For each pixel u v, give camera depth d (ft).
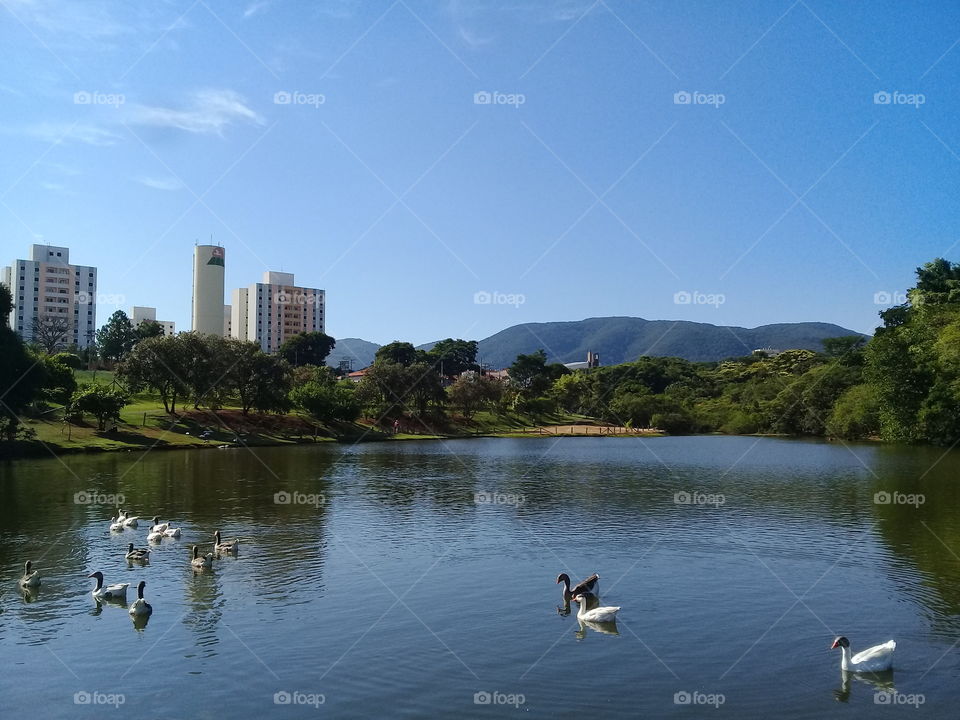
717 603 111.86
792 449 426.92
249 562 136.67
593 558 140.46
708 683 82.38
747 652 91.61
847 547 149.28
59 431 370.73
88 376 604.49
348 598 113.80
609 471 303.48
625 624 102.27
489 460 354.33
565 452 412.77
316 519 181.88
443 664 87.71
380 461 340.39
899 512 192.13
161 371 423.64
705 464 334.44
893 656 90.12
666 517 186.50
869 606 110.11
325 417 501.56
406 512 193.06
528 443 500.33
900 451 394.32
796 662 88.38
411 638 96.37
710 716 74.13
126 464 299.99
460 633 98.37
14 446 325.21
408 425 575.38
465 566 134.10
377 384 574.56
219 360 451.94
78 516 183.32
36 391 350.23
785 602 112.16
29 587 118.73
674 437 593.83
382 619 103.91
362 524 175.32
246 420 466.29
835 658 89.66
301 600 112.98
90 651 92.02
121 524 165.58
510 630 99.71
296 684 82.23
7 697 79.30
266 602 111.86
